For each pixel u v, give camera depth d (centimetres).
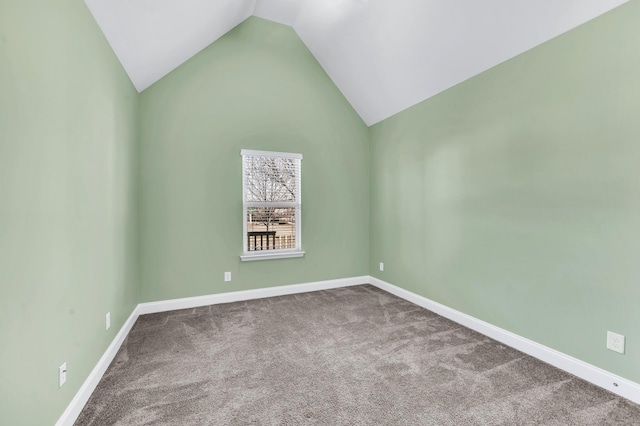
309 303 350
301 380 196
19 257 116
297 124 389
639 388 169
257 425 155
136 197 308
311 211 400
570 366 201
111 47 226
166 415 162
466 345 244
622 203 176
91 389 181
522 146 230
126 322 267
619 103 175
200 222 342
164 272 327
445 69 286
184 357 226
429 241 328
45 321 134
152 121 320
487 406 169
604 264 184
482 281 267
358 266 432
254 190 371
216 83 347
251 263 368
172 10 233
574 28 195
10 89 111
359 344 246
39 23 131
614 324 180
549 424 154
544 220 217
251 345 245
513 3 207
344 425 155
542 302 219
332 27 337
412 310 327
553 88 208
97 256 197
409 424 155
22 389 118
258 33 366
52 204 141
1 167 106
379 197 413
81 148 173
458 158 290
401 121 369
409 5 258
